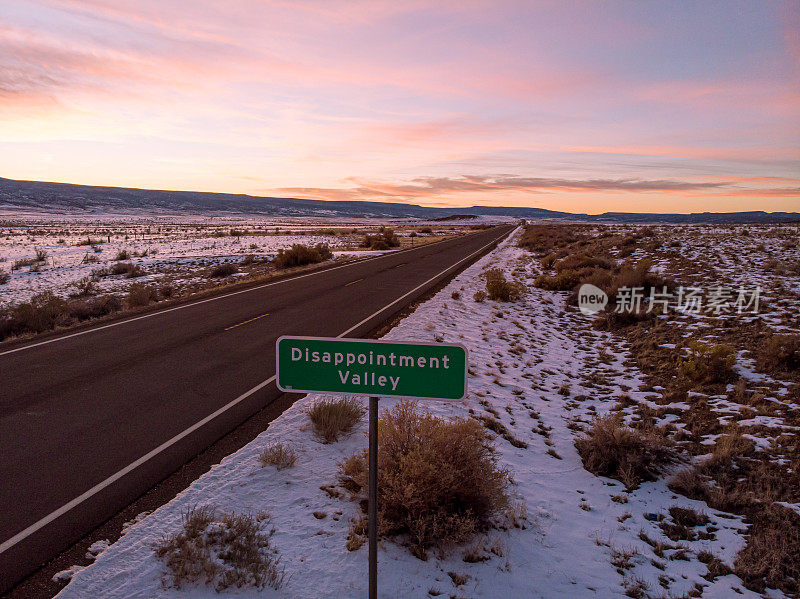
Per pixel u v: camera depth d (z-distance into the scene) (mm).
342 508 4746
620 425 6805
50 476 5379
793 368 9578
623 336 13469
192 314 14656
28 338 11781
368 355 2863
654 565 4406
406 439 4824
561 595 3840
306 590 3625
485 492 4586
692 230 45875
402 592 3639
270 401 7676
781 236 32406
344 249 43875
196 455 5895
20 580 3793
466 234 73875
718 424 7594
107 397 7809
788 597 4000
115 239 57688
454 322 13938
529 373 10102
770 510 5234
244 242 52250
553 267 27734
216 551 3994
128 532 4324
